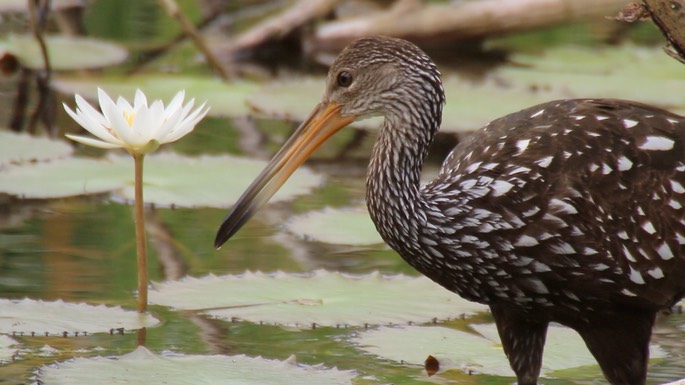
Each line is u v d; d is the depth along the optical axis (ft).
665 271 35.24
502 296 35.32
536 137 35.19
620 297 35.06
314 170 56.18
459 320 39.88
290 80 68.54
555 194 34.37
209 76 69.41
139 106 37.99
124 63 71.67
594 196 34.50
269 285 41.14
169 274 42.88
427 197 35.14
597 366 37.88
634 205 34.73
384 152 35.47
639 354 35.94
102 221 48.03
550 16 73.31
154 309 39.52
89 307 38.99
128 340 37.29
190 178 51.83
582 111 35.60
